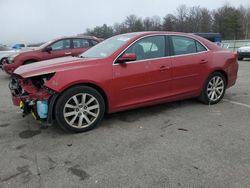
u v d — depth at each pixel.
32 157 3.76
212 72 5.92
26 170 3.43
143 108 5.85
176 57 5.40
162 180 3.17
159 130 4.64
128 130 4.66
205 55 5.80
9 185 3.12
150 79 5.07
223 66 6.04
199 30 68.75
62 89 4.29
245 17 65.31
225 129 4.64
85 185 3.10
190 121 5.05
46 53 10.56
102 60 4.70
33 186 3.09
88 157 3.73
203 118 5.21
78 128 4.54
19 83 4.64
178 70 5.40
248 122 4.97
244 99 6.62
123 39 5.22
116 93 4.77
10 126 4.94
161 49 5.29
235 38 62.81
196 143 4.11
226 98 6.71
